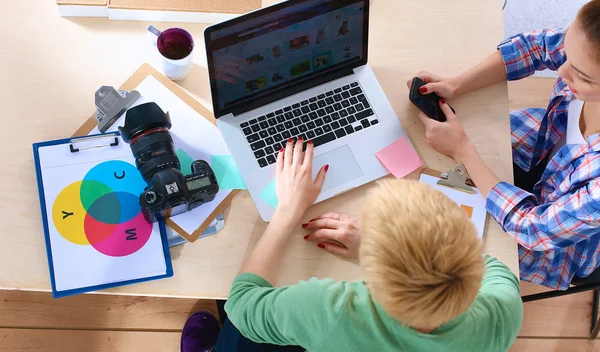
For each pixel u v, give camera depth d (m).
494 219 1.20
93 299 1.75
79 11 1.22
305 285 0.91
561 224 1.13
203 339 1.70
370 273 0.76
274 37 1.09
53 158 1.12
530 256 1.37
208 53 1.05
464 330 0.83
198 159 1.16
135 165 1.14
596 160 1.16
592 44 0.99
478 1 1.35
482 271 0.76
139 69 1.21
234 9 1.25
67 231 1.08
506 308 0.92
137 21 1.25
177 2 1.24
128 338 1.74
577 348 1.84
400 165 1.19
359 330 0.84
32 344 1.71
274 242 1.08
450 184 1.20
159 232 1.11
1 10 1.20
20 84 1.17
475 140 1.25
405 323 0.78
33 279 1.07
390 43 1.30
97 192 1.11
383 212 0.77
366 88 1.24
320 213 1.16
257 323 0.95
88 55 1.21
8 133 1.14
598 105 1.21
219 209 1.14
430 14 1.33
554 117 1.36
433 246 0.72
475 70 1.27
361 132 1.21
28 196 1.11
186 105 1.20
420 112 1.25
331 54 1.19
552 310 1.86
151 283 1.09
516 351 1.83
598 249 1.35
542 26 2.08
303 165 1.14
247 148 1.17
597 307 1.83
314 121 1.20
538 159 1.44
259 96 1.19
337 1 1.09
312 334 0.87
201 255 1.11
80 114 1.17
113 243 1.09
